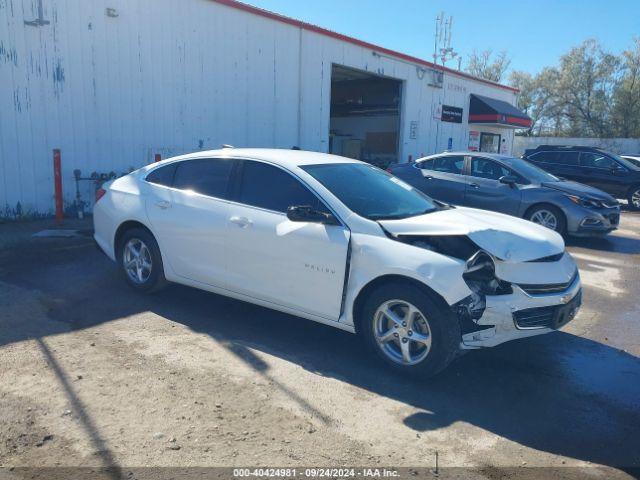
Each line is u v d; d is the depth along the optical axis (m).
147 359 4.12
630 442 3.29
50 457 2.88
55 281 6.08
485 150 25.70
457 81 22.28
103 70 10.23
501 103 25.27
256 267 4.63
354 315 4.21
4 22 8.91
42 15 9.15
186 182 5.30
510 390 3.92
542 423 3.47
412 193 5.26
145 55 10.84
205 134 12.22
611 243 10.07
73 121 9.94
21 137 9.33
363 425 3.34
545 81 45.34
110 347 4.32
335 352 4.44
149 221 5.37
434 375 3.98
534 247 4.17
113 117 10.50
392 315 4.02
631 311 5.94
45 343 4.34
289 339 4.68
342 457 3.00
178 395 3.59
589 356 4.62
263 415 3.39
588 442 3.28
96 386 3.66
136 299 5.53
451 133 22.52
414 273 3.81
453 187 10.38
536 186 9.70
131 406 3.42
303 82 14.63
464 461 3.02
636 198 15.74
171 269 5.30
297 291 4.41
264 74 13.43
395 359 4.04
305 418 3.38
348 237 4.15
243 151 5.12
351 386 3.85
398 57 18.33
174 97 11.48
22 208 9.50
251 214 4.68
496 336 3.88
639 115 40.25
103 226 5.87
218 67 12.27
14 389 3.57
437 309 3.76
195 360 4.14
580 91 43.00
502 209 9.91
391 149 22.67
